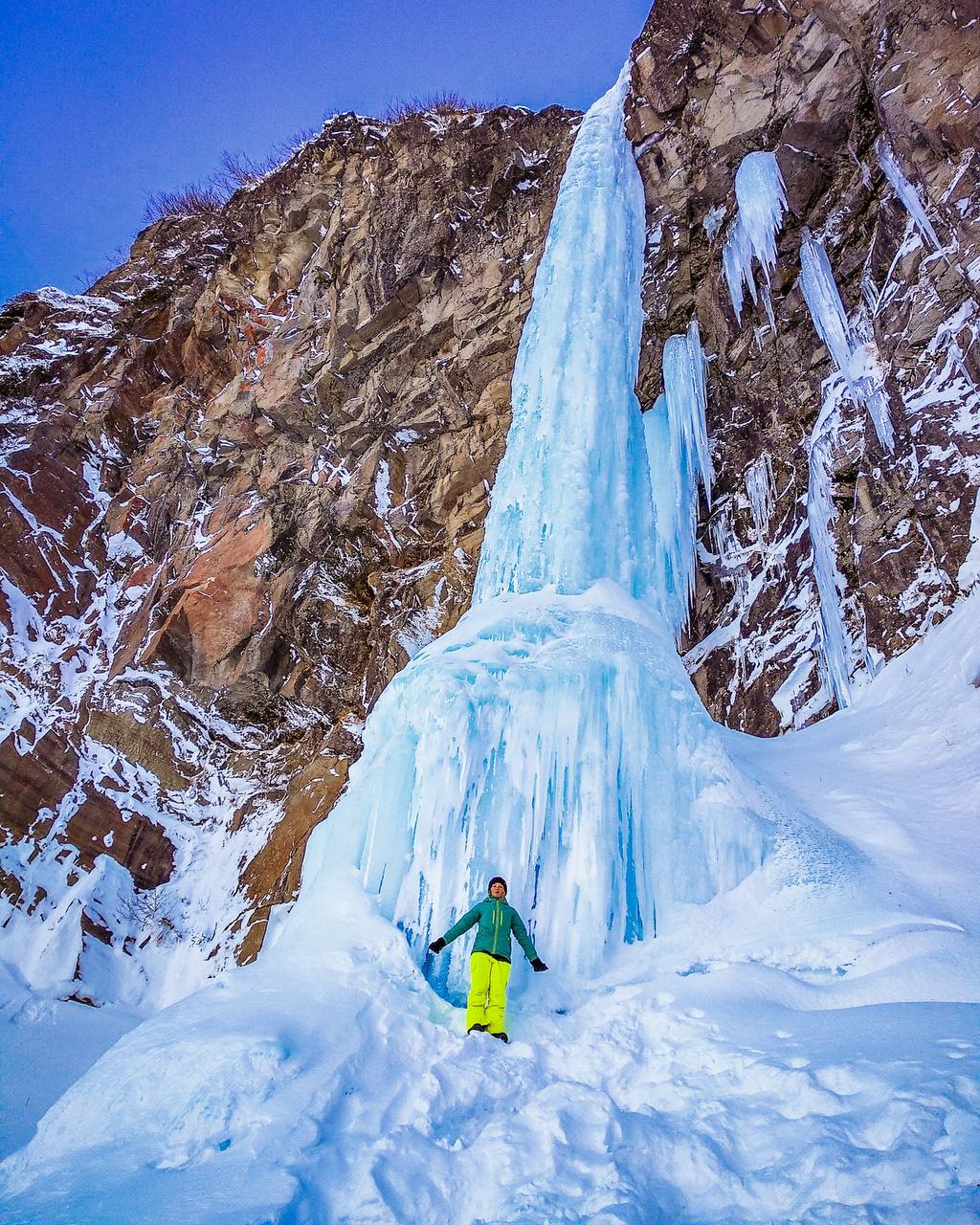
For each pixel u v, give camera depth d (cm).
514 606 888
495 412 1662
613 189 1412
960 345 1051
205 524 1916
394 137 1919
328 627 1739
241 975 555
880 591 1065
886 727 904
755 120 1375
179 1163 358
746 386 1388
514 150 1769
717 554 1360
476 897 629
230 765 1664
